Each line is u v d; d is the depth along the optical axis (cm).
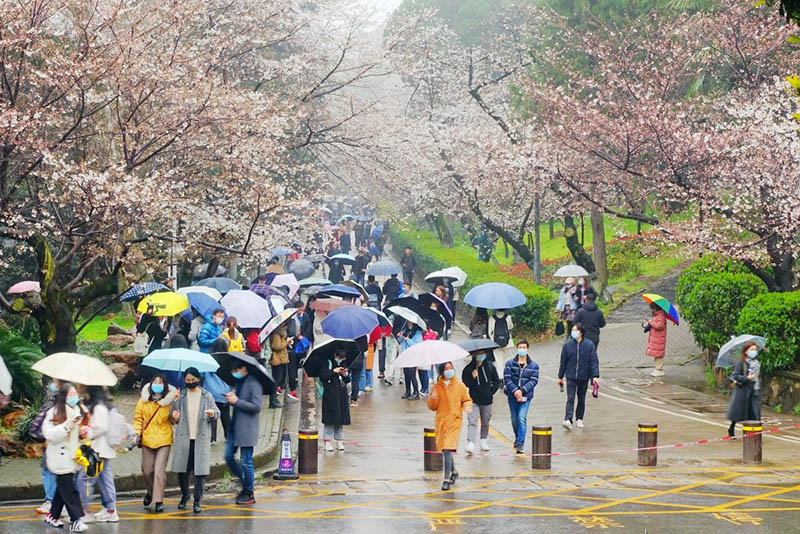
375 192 9600
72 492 2869
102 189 4650
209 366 3262
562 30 9556
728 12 7800
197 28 6906
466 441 4606
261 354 5603
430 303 6047
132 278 6250
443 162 9950
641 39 8306
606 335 7900
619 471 3888
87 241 4931
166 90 5444
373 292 8006
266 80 7938
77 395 2911
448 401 3572
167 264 6003
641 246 8500
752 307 5475
